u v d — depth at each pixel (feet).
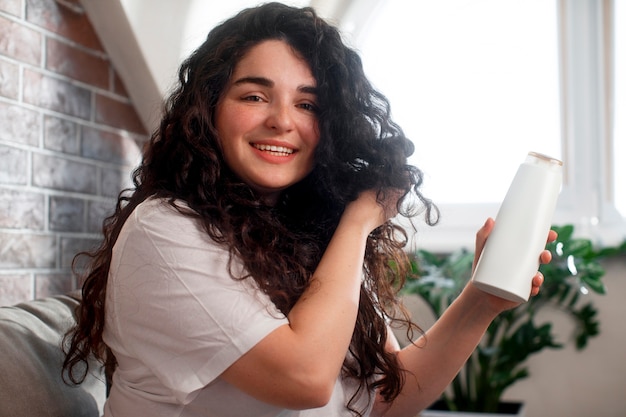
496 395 8.09
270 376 3.22
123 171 7.36
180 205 3.59
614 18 8.70
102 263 3.88
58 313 4.47
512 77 9.03
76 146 6.66
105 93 7.11
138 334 3.43
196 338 3.28
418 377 4.27
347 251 3.65
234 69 3.86
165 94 7.27
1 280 5.73
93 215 6.87
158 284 3.35
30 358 3.87
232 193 3.78
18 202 5.92
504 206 3.76
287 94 3.83
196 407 3.53
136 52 7.04
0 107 5.76
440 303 8.63
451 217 9.15
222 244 3.45
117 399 3.73
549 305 8.41
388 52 9.30
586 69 8.79
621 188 8.76
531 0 8.91
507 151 9.08
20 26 6.01
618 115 8.75
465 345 4.24
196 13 7.13
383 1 8.48
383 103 4.20
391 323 4.38
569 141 8.86
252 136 3.82
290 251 3.93
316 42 3.89
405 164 4.11
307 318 3.30
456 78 9.18
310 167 4.00
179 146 3.82
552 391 8.39
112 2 6.64
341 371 4.00
